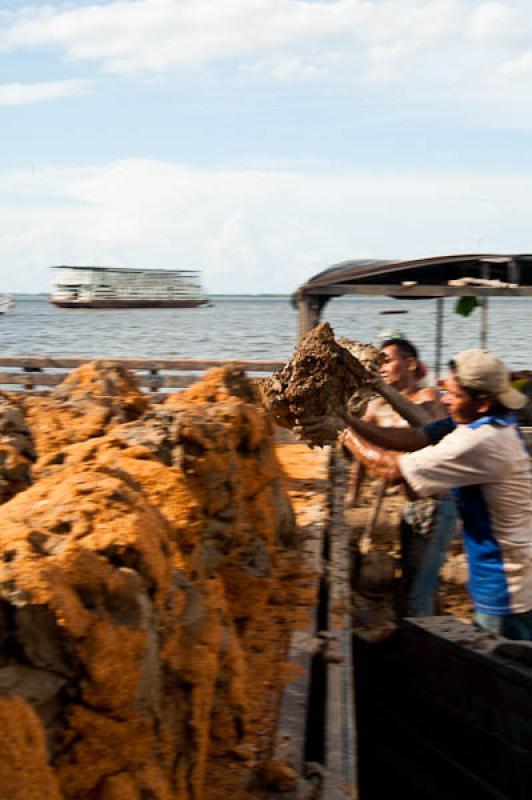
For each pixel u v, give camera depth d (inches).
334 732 130.7
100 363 247.6
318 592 197.0
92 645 78.0
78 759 78.9
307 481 333.7
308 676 147.5
